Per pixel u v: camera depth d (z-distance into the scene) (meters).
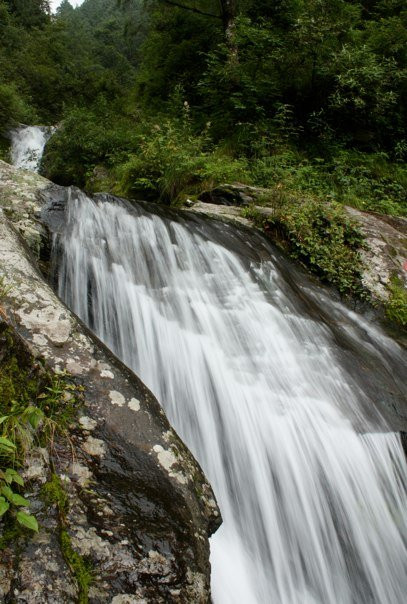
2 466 1.64
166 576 1.66
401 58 11.20
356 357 4.44
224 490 2.90
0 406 1.80
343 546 3.06
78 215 4.21
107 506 1.78
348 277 5.61
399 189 9.43
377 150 10.82
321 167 9.13
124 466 1.98
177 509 1.93
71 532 1.61
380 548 3.19
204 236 5.06
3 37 32.44
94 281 3.67
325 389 3.86
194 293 4.18
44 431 1.88
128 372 2.47
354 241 6.04
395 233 6.54
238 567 2.50
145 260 4.21
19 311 2.41
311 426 3.47
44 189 4.29
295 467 3.20
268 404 3.48
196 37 13.35
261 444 3.22
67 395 2.12
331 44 10.65
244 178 7.87
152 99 13.89
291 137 10.43
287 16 11.66
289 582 2.72
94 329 3.40
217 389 3.43
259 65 10.78
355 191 8.59
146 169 8.12
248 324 4.16
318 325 4.66
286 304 4.72
